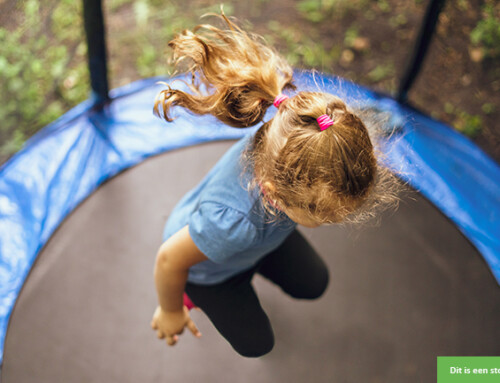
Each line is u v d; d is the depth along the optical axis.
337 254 1.77
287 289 1.45
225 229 0.95
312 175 0.82
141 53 2.57
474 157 2.06
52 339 1.50
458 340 1.63
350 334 1.62
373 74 2.61
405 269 1.76
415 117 2.17
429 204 1.91
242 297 1.32
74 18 2.46
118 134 2.02
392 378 1.55
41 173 1.86
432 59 2.67
